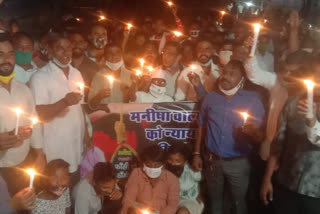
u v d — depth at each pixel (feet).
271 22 30.09
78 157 13.42
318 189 9.45
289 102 9.96
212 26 23.98
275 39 18.15
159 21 22.75
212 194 12.78
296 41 15.37
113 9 32.50
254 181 13.12
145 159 11.85
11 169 11.52
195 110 13.26
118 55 14.62
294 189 9.71
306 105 8.73
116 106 13.42
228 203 13.29
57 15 34.27
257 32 10.12
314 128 8.98
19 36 14.76
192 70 15.39
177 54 15.74
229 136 11.96
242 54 14.62
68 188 12.14
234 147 12.00
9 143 10.20
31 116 11.95
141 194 12.33
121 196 13.37
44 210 11.55
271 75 12.04
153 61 16.06
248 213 13.19
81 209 12.53
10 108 11.23
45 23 33.83
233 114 11.87
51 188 11.48
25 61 14.92
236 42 15.29
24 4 33.94
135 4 31.09
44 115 12.36
